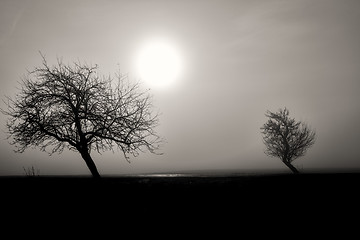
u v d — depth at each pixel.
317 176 21.59
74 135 26.88
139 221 12.51
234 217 12.83
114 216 13.09
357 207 13.88
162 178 22.72
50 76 27.42
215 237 10.84
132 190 17.06
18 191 17.30
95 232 11.41
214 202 14.84
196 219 12.58
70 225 12.16
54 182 19.83
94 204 14.74
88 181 20.44
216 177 23.14
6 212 13.81
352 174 23.27
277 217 12.80
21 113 26.03
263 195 15.82
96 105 27.48
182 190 16.91
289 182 18.70
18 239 10.80
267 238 10.69
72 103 27.19
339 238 10.66
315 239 10.62
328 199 15.07
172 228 11.74
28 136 25.75
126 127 27.20
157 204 14.62
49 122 26.25
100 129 26.58
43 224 12.27
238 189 17.00
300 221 12.37
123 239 10.73
